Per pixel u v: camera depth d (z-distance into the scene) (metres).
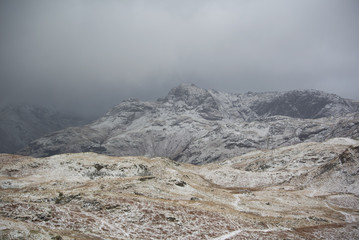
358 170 142.38
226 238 54.69
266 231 63.66
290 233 65.50
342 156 159.62
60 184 94.25
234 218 66.69
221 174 190.00
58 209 52.88
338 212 100.06
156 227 54.50
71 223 48.88
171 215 59.72
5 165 104.62
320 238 66.88
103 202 60.38
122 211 58.03
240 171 194.38
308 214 93.00
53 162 112.94
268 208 97.88
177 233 53.59
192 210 65.06
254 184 173.38
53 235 37.81
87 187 90.31
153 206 62.34
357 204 113.81
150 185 95.44
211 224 60.28
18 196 63.50
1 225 36.16
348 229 76.94
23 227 37.44
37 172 104.19
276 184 169.38
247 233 59.62
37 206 51.59
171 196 86.62
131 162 126.75
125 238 47.69
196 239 52.56
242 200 106.75
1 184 87.06
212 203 83.44
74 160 116.94
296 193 132.38
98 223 51.38
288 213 92.31
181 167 189.38
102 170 114.06
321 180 151.75
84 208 57.56
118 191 86.06
